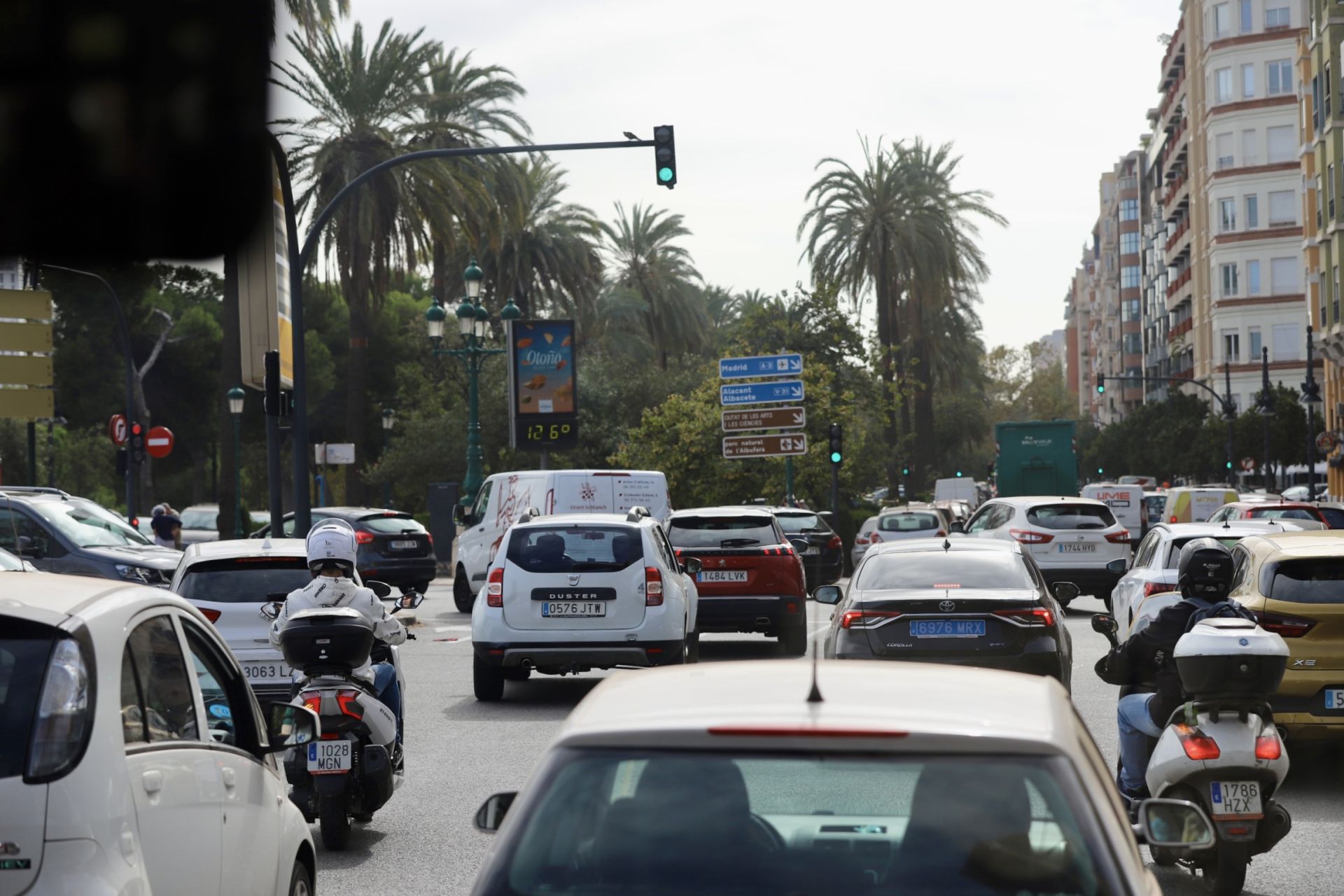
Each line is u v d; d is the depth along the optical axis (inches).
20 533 1653.5
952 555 1055.0
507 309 3223.4
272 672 1027.3
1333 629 837.8
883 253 4057.6
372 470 4264.3
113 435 3110.2
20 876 347.3
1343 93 4704.7
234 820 434.9
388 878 665.6
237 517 2940.5
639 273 4933.6
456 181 3206.2
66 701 363.3
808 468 3666.3
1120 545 2199.8
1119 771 676.7
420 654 1706.4
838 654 994.7
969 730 277.6
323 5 2650.1
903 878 265.6
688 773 278.5
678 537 1562.5
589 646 1220.5
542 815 278.2
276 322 1946.4
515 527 1254.9
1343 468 5054.1
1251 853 593.6
